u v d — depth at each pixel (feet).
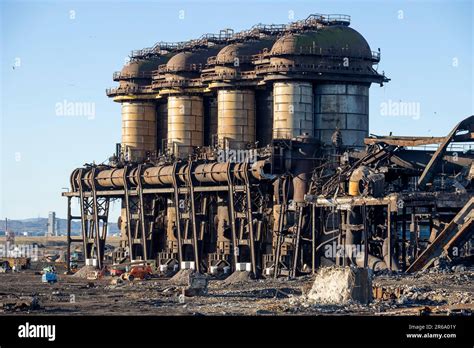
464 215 403.75
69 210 588.50
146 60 600.39
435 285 356.79
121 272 534.37
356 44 514.27
